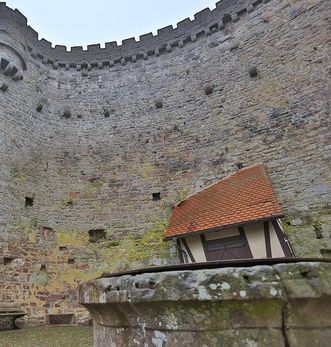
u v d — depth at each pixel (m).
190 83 9.82
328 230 5.91
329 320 1.15
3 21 9.32
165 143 9.31
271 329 1.16
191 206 7.73
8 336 5.34
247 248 5.86
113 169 9.38
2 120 8.44
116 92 10.66
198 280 1.23
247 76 8.70
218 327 1.19
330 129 6.62
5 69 8.99
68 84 10.81
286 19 8.41
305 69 7.54
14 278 7.11
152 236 8.10
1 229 7.27
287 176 6.91
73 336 5.35
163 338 1.27
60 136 9.84
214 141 8.59
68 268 8.05
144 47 11.12
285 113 7.53
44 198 8.63
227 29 9.77
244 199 6.55
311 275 1.16
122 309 1.42
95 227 8.60
